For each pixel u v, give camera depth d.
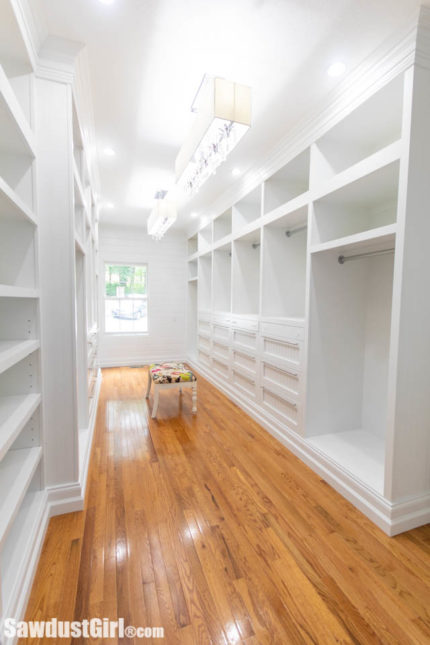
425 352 1.69
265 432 2.95
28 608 1.21
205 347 5.02
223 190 3.82
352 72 1.83
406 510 1.68
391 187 2.00
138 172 3.33
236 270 3.77
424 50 1.51
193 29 1.55
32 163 1.59
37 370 1.67
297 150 2.45
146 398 3.93
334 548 1.54
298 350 2.53
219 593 1.29
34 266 1.63
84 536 1.59
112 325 5.89
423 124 1.56
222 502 1.89
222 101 1.60
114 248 5.72
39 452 1.64
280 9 1.43
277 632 1.14
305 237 3.17
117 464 2.34
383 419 2.43
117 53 1.71
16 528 1.41
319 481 2.14
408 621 1.19
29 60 1.50
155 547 1.53
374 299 2.49
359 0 1.38
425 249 1.63
